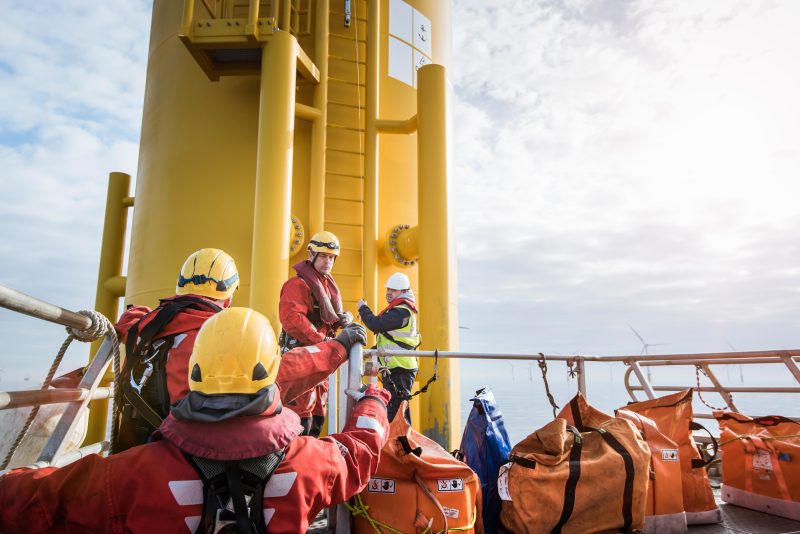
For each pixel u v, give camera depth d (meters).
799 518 3.03
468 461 2.93
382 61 6.82
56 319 1.73
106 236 7.57
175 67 6.55
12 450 1.76
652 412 3.31
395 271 6.41
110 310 7.37
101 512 1.24
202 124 6.12
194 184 5.94
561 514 2.46
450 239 6.19
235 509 1.24
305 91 6.29
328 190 6.14
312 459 1.43
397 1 7.16
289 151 5.29
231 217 5.80
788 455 3.14
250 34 5.34
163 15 7.10
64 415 2.10
